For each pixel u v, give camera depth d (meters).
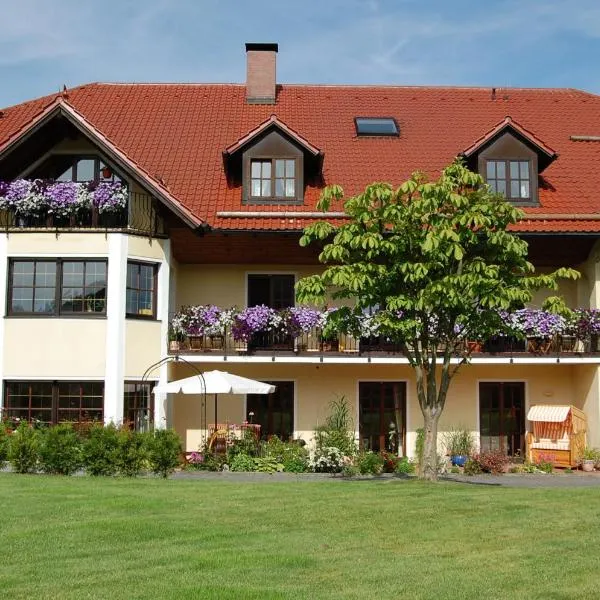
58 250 19.48
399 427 22.06
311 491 13.52
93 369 19.30
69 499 12.40
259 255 21.66
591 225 20.67
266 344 21.09
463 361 15.42
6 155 19.31
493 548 9.62
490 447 22.19
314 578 8.28
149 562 8.86
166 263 20.33
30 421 18.86
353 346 21.03
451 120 25.45
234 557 9.03
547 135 24.78
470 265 13.45
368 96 26.83
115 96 26.42
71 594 7.71
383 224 14.23
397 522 10.97
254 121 24.91
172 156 22.84
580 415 20.92
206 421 21.81
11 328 19.38
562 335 21.03
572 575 8.48
